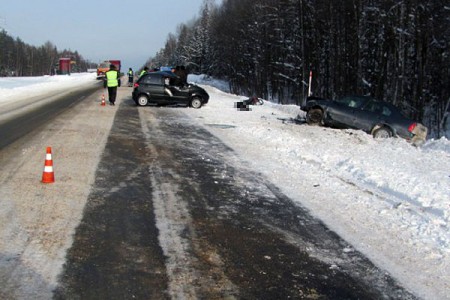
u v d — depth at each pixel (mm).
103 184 6906
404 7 32281
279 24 55031
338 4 41281
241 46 72312
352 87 41250
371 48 39594
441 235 5418
